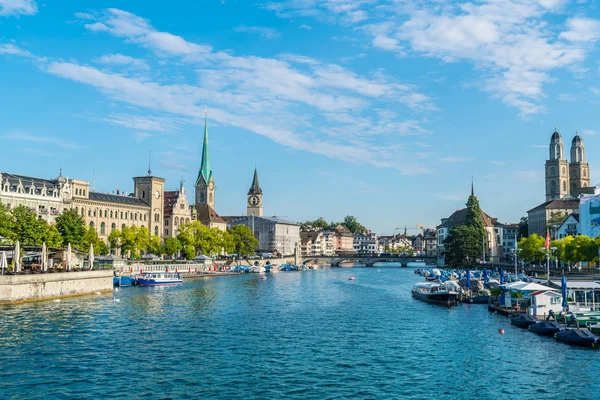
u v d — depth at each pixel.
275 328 80.25
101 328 76.44
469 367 58.03
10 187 158.38
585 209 175.00
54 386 49.81
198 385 50.84
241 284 163.38
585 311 79.69
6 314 85.38
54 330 73.69
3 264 100.12
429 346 68.19
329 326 82.62
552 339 72.19
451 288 123.56
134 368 56.09
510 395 49.25
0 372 53.78
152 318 86.75
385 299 122.69
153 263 186.88
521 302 95.38
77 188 196.25
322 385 51.44
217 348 65.81
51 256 130.75
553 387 51.47
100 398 46.94
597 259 135.88
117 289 135.50
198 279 184.75
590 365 58.62
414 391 50.06
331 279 195.12
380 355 63.22
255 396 48.06
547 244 114.44
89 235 162.50
